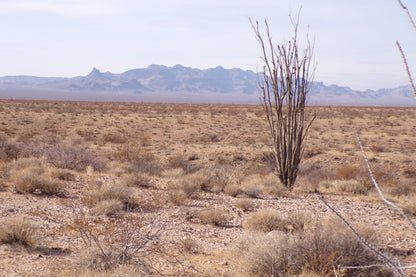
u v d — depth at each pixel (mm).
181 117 56094
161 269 5801
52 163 17844
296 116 14617
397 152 29578
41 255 6184
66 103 90812
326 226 6836
